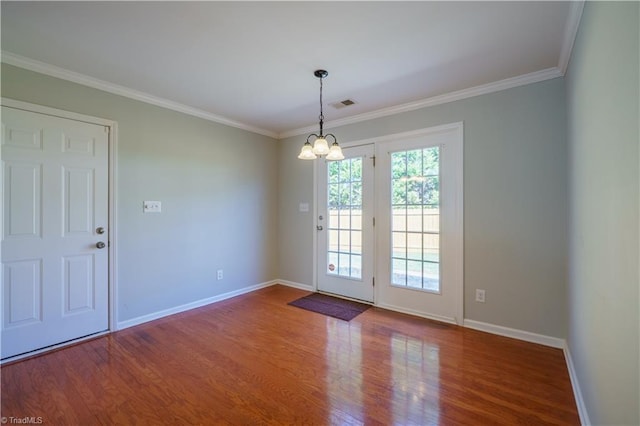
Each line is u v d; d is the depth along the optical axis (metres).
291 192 4.41
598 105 1.33
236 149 3.95
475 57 2.25
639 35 0.86
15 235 2.28
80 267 2.61
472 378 2.04
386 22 1.83
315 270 4.14
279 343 2.58
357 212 3.71
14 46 2.10
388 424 1.62
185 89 2.86
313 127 4.12
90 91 2.65
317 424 1.62
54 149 2.46
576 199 1.94
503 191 2.70
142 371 2.13
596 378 1.40
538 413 1.70
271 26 1.88
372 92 2.92
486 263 2.80
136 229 2.97
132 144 2.93
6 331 2.25
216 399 1.83
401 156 3.34
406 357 2.33
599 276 1.35
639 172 0.88
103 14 1.75
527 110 2.57
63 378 2.04
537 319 2.55
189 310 3.39
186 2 1.65
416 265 3.26
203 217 3.57
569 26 1.83
